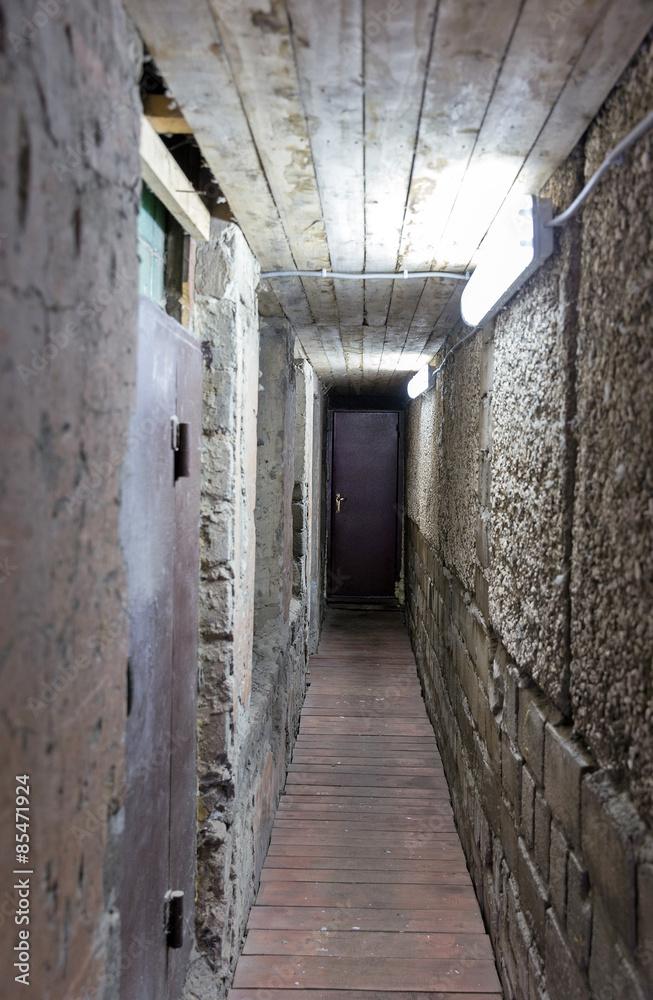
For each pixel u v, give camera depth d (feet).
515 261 4.88
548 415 4.85
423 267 7.22
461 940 7.09
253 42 3.37
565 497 4.43
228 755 6.08
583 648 4.16
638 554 3.33
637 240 3.35
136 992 4.35
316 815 9.80
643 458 3.28
